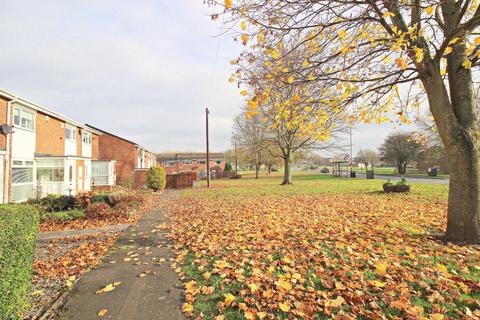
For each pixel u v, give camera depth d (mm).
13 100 14172
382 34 6184
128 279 4418
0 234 2494
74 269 5035
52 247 6723
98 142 31219
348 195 15180
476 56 4988
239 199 14719
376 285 3498
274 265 4441
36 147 17016
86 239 7406
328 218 8078
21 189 15289
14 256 2820
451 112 5305
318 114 5879
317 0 4527
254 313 3107
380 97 6777
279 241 5758
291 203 12219
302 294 3438
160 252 5801
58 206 11844
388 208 9836
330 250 5055
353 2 4656
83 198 12297
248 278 3990
